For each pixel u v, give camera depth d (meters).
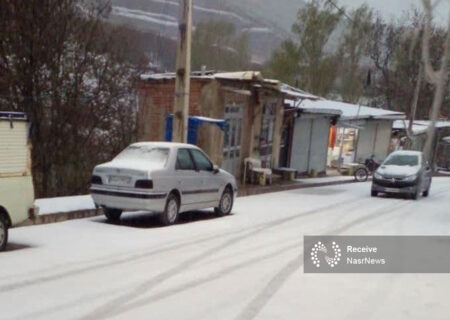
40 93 17.27
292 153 28.12
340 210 16.12
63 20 17.50
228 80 20.17
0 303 5.77
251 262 8.44
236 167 22.69
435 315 6.10
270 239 10.55
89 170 18.86
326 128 30.97
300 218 13.88
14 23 16.55
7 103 16.88
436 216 15.91
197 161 12.97
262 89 22.33
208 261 8.38
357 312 6.07
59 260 7.97
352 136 35.84
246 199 18.22
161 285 6.82
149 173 11.26
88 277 7.05
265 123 24.91
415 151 22.97
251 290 6.79
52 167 17.89
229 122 21.70
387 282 7.62
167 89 21.19
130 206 11.30
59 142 17.98
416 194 21.03
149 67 21.70
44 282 6.70
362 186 26.61
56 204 13.27
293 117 27.36
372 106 33.59
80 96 18.42
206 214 14.12
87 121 18.78
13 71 16.84
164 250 9.06
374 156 36.50
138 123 21.53
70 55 18.08
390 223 13.77
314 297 6.61
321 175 30.67
